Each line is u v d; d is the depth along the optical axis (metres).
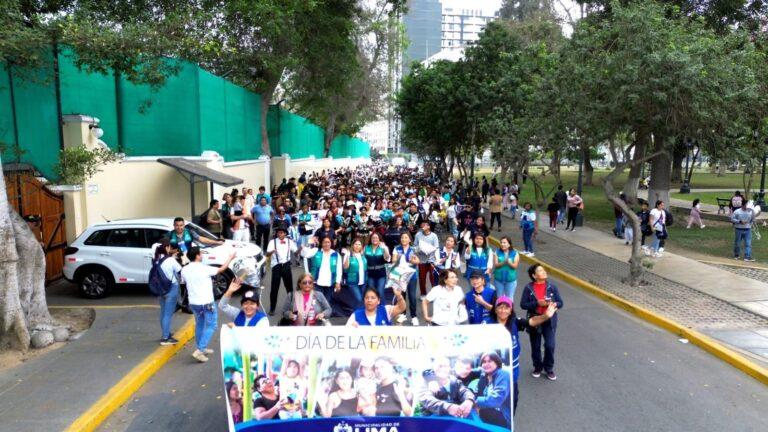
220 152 23.89
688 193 40.69
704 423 6.97
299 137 44.69
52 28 10.85
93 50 11.25
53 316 11.01
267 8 19.38
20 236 9.70
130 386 7.80
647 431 6.74
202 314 9.02
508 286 10.56
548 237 22.33
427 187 32.00
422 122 38.94
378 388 6.03
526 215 18.39
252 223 18.28
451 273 7.89
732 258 17.42
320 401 6.01
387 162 116.00
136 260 12.67
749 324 10.77
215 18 17.67
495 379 6.08
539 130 18.25
